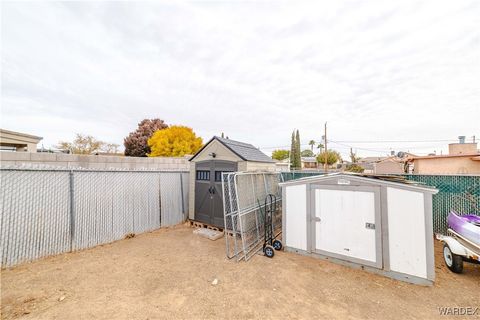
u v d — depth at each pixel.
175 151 24.12
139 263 3.96
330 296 2.91
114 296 2.84
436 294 2.98
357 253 3.80
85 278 3.33
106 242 5.07
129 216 5.64
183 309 2.58
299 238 4.50
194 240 5.44
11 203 3.60
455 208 5.36
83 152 19.86
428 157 11.97
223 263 4.02
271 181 6.96
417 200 3.34
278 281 3.32
